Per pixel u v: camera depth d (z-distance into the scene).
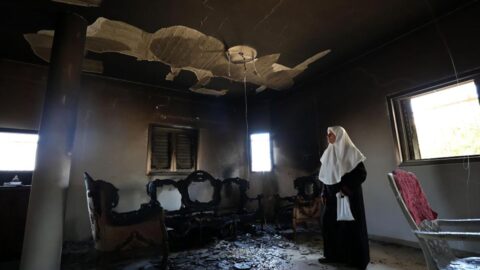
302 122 5.19
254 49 3.80
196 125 5.55
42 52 3.71
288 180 5.36
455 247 2.92
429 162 3.20
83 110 4.35
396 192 1.75
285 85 5.25
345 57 4.16
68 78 2.75
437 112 3.28
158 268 2.78
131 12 2.93
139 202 4.59
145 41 3.53
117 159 4.52
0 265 2.93
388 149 3.66
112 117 4.60
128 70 4.39
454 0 2.93
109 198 2.72
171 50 3.78
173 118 5.29
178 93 5.44
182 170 5.22
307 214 3.94
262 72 4.61
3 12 2.86
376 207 3.73
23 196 3.27
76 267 2.85
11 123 3.76
